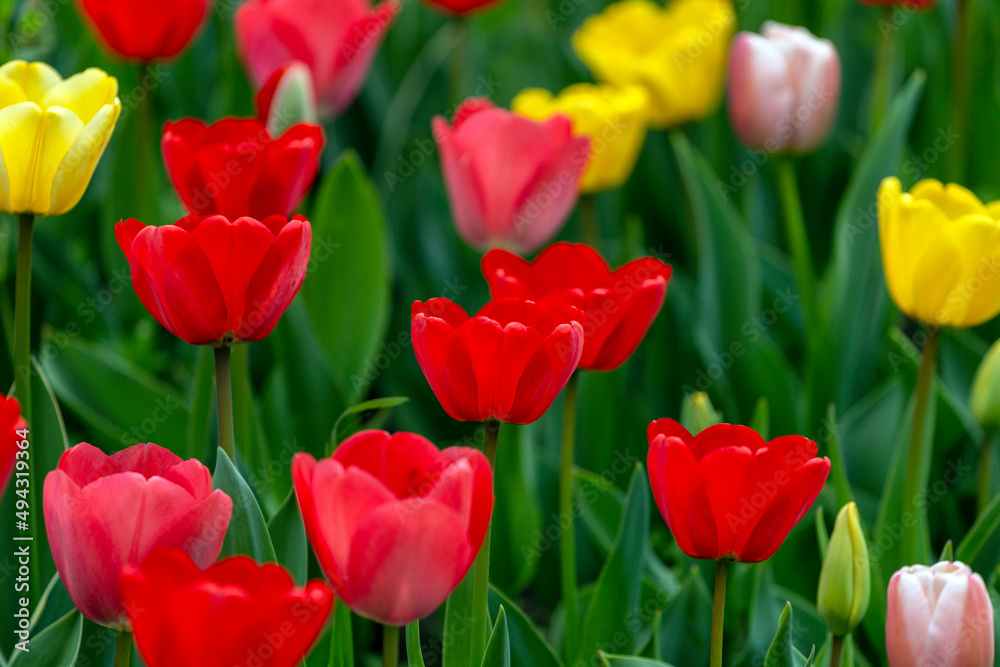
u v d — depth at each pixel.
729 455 2.40
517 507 2.72
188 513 2.37
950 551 2.54
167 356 3.16
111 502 2.36
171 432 2.73
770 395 2.81
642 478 2.55
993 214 2.60
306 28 2.90
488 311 2.45
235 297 2.43
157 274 2.42
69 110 2.49
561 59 4.15
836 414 2.82
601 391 2.81
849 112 3.94
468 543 2.35
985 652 2.45
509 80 3.94
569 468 2.55
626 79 3.33
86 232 3.43
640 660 2.48
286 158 2.53
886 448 2.78
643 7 3.65
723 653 2.61
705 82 3.29
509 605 2.56
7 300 2.77
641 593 2.66
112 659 2.49
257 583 2.33
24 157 2.47
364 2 3.01
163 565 2.33
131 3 2.78
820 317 3.01
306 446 2.73
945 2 3.78
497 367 2.41
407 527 2.33
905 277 2.56
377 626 2.76
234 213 2.54
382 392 3.15
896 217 2.55
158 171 3.63
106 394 2.73
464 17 3.54
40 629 2.50
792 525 2.42
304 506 2.35
